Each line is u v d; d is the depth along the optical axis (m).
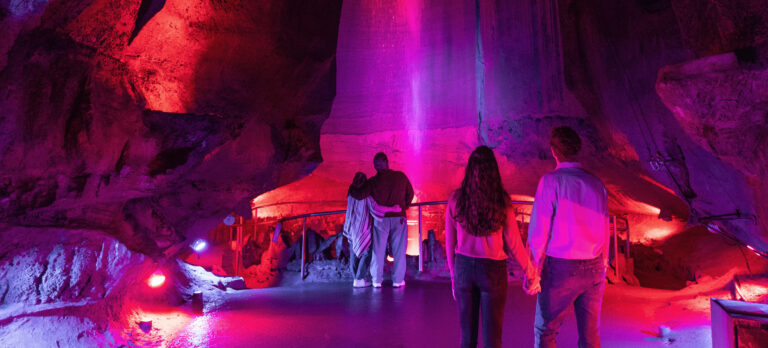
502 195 2.96
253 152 5.92
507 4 10.89
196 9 4.30
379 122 13.05
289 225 14.69
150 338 4.04
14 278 3.22
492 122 11.43
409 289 6.88
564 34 6.66
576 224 2.73
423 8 12.66
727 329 2.36
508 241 3.00
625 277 8.08
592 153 9.57
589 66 6.24
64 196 3.34
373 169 14.20
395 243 7.05
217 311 5.29
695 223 4.95
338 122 13.20
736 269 5.90
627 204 12.36
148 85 4.05
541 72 10.45
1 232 3.04
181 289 6.16
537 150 11.17
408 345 4.01
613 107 5.95
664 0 4.32
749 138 3.14
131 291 4.53
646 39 4.71
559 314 2.84
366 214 6.91
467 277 3.02
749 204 3.86
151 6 3.74
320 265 8.27
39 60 2.91
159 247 4.70
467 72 12.25
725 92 2.95
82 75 3.22
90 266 3.60
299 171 7.28
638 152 5.73
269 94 5.88
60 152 3.13
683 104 3.16
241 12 4.88
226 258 8.94
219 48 4.78
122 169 3.60
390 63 12.95
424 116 12.74
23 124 2.87
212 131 4.26
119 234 4.07
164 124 4.00
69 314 3.33
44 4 2.51
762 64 2.81
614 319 4.82
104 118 3.35
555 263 2.77
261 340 4.11
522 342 4.10
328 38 6.64
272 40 5.43
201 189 5.64
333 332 4.40
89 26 3.19
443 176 13.75
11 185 3.03
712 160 4.14
